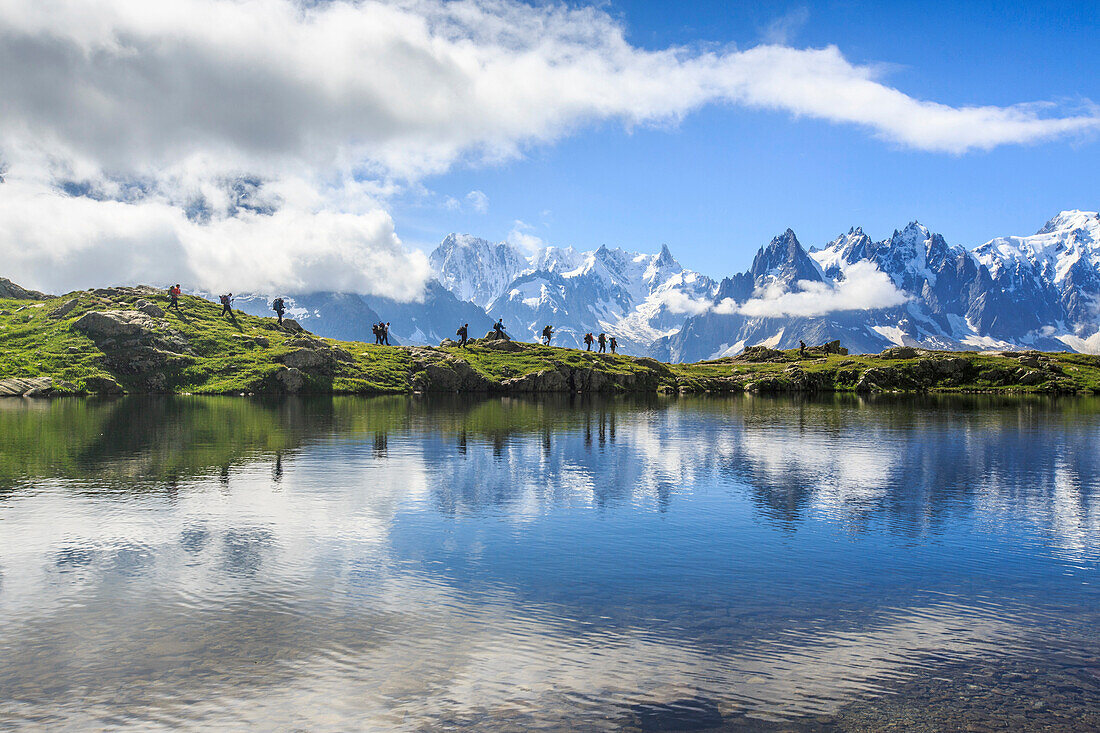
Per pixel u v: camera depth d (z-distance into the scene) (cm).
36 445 5197
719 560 2461
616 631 1834
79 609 1955
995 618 1956
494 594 2100
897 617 1956
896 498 3553
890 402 12900
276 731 1359
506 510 3203
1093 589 2198
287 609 1964
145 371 13025
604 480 4012
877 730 1373
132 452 4884
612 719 1404
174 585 2153
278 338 15725
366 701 1467
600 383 16638
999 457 5138
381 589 2134
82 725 1380
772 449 5553
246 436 5941
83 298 15950
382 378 14975
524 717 1409
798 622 1911
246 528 2830
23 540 2628
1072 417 9044
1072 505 3403
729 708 1456
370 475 4072
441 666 1627
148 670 1602
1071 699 1505
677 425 7644
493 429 6862
